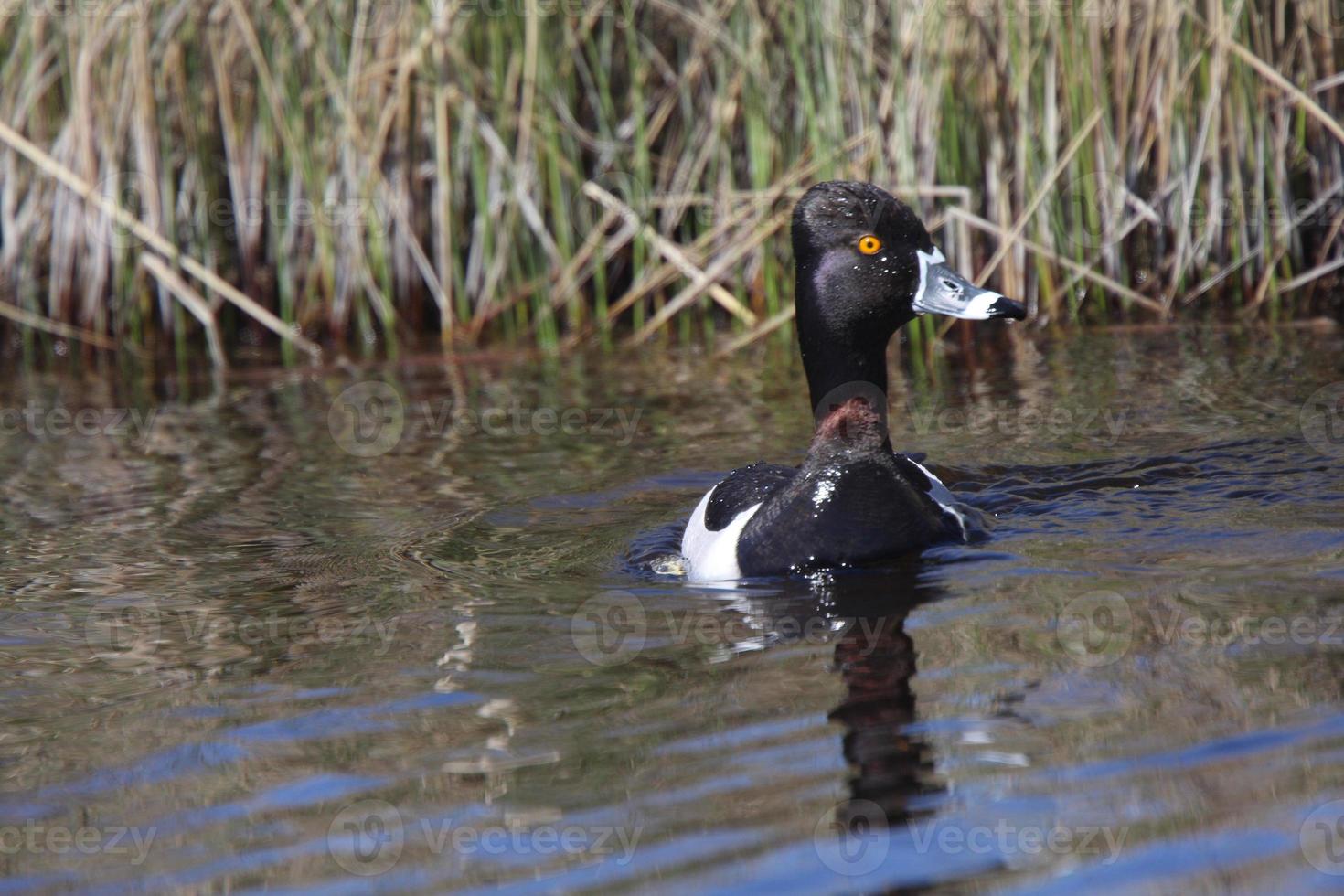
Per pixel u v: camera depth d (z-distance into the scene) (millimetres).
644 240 16297
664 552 8938
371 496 10570
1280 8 15414
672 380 13969
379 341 16891
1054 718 5883
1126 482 9586
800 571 8203
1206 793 5191
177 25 16422
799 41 15078
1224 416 11109
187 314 17484
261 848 5332
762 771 5641
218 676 7102
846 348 8570
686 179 16438
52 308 17078
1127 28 15242
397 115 16297
